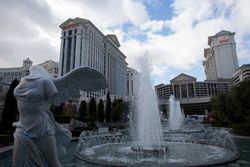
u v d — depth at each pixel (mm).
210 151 11805
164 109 85125
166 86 128875
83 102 43812
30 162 3625
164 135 23594
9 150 13016
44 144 3758
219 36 135875
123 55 135625
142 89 17281
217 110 34781
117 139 19125
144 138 15109
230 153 10984
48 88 3893
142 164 8305
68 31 94375
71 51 91250
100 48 107875
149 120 15695
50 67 103375
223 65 132125
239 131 21797
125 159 9500
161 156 10188
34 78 3926
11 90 19578
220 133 18391
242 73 89812
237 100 27234
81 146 14938
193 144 15055
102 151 12008
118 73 124688
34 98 3766
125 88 133750
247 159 9758
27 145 3656
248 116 25766
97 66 102125
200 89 120062
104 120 49812
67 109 45656
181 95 122875
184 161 8930
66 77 4383
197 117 72062
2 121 18734
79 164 9039
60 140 4285
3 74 102062
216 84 121375
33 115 3797
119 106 53219
